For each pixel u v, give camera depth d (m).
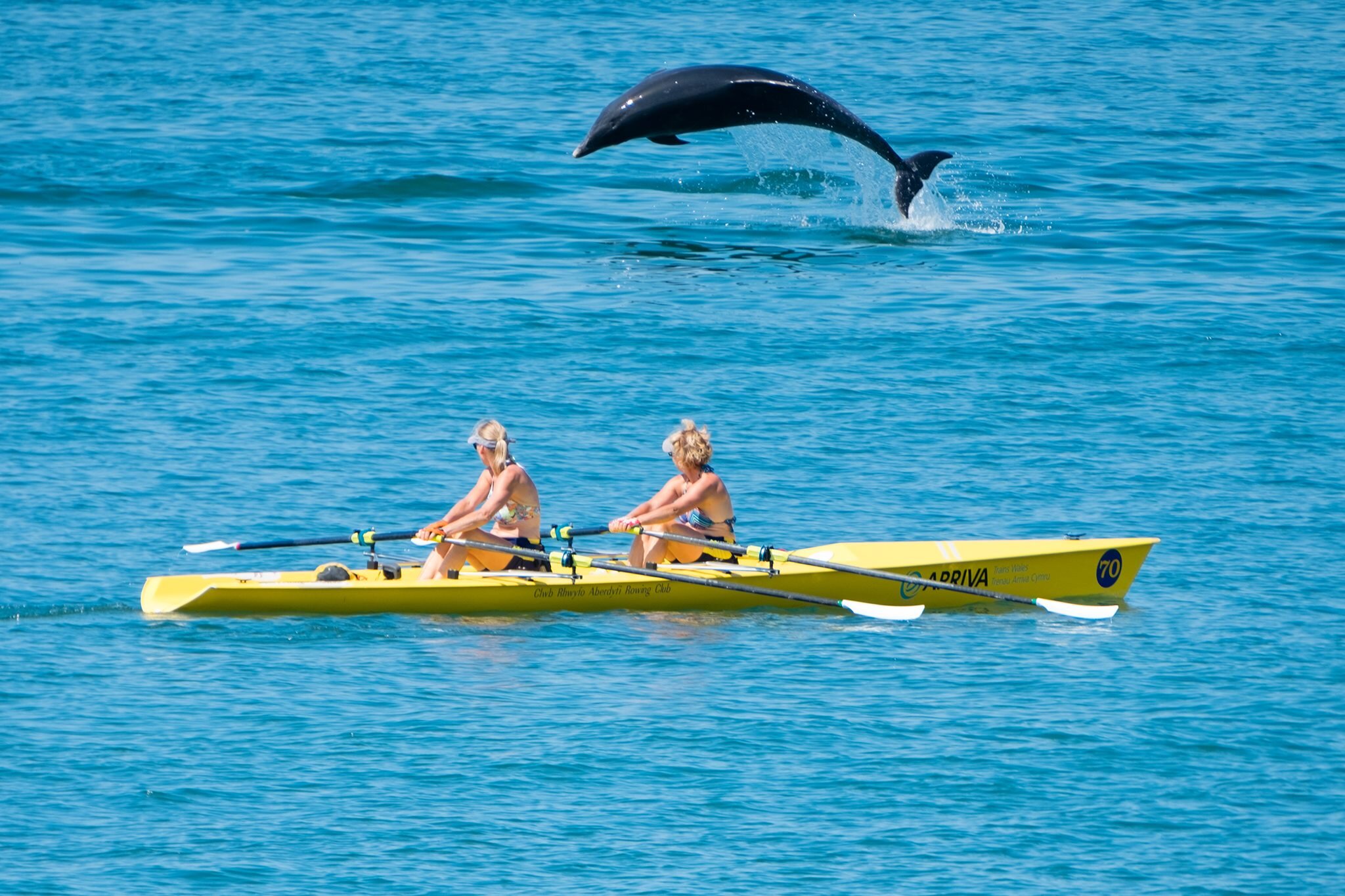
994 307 83.81
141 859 33.34
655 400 68.56
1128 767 38.38
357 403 67.31
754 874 33.41
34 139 122.94
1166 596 50.81
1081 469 61.72
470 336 76.75
